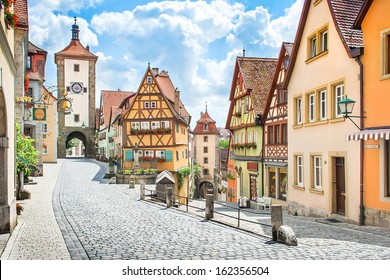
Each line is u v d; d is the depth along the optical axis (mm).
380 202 12273
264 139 23750
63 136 62750
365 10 12727
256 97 25141
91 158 63938
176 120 38688
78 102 63594
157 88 38312
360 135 12039
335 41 14852
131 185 26625
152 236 10242
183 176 40969
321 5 16016
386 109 12016
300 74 18062
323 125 15797
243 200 25438
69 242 9383
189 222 12898
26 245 8992
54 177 31000
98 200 19719
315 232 11266
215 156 68812
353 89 13609
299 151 18125
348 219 13828
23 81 19344
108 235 10406
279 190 21953
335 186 15164
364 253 7863
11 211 10352
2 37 8758
